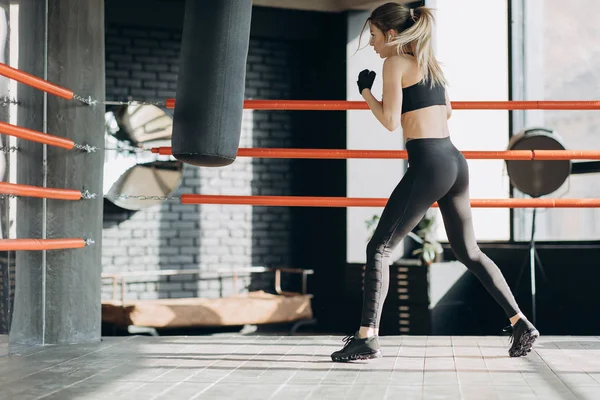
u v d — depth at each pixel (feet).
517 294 22.33
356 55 25.08
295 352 11.55
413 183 10.48
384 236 10.64
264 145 26.32
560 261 21.22
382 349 11.82
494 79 24.13
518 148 18.74
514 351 10.98
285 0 24.90
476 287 23.34
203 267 25.72
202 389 8.67
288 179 26.58
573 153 12.80
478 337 13.19
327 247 25.84
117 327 23.07
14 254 12.92
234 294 25.93
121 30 24.71
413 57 10.71
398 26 10.72
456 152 10.68
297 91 26.68
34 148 12.91
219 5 11.42
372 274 10.67
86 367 10.26
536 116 23.43
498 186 23.84
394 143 25.18
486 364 10.44
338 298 25.30
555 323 21.27
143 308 22.18
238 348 11.99
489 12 24.21
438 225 25.43
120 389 8.70
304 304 23.89
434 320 22.41
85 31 13.20
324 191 26.02
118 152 24.20
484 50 24.31
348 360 10.59
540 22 23.34
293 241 26.73
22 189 10.55
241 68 11.59
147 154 24.43
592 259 20.38
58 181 12.92
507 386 8.85
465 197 10.91
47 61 12.97
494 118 24.11
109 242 24.72
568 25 22.54
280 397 8.20
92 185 13.20
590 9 21.95
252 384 8.99
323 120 26.09
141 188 24.41
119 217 24.84
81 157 13.07
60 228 12.92
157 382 9.12
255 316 23.18
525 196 20.51
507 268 22.67
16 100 13.05
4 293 12.27
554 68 22.97
